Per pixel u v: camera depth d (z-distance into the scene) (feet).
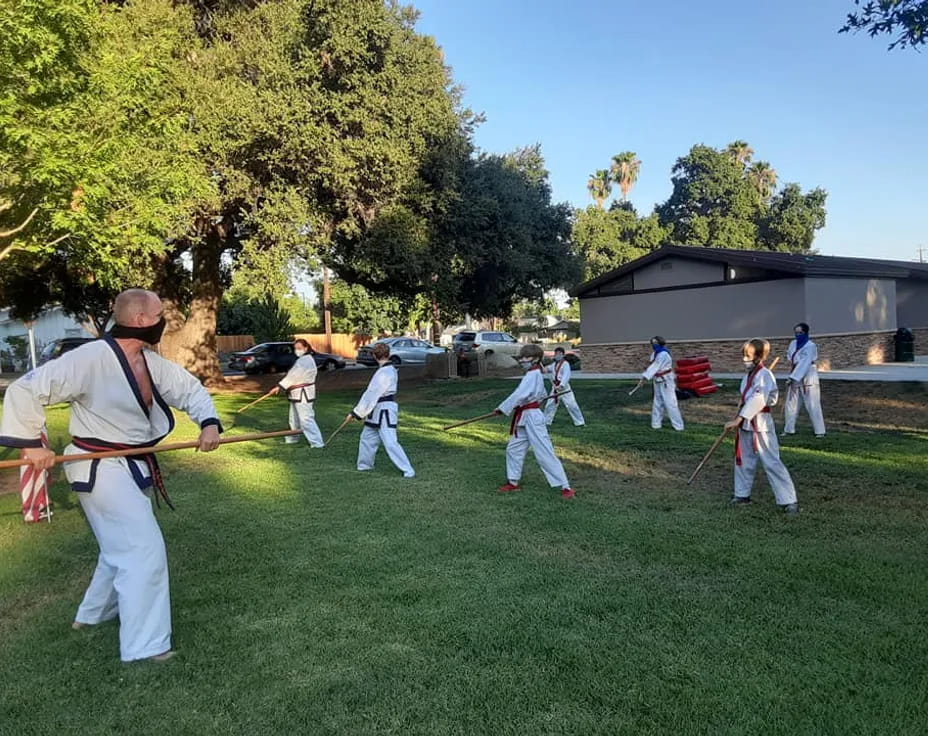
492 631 12.81
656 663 11.55
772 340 62.54
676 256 68.44
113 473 11.84
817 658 11.66
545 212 88.17
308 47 54.34
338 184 55.21
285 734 9.70
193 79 49.34
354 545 18.12
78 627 13.25
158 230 34.55
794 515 20.30
